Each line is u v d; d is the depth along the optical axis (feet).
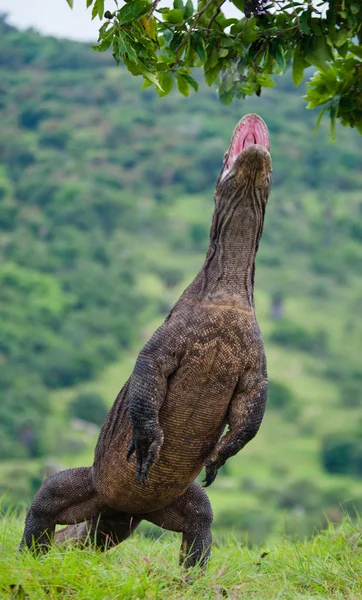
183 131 516.73
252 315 23.67
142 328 383.24
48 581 20.98
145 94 545.44
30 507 25.85
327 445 291.17
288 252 468.34
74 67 552.00
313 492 229.86
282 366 374.22
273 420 327.26
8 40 557.74
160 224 463.01
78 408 296.71
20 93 520.42
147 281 422.00
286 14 28.22
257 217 23.91
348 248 471.21
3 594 20.31
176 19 28.71
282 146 515.50
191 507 25.30
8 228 419.54
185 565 25.00
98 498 25.43
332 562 26.27
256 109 530.27
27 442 252.42
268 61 29.55
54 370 324.60
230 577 23.62
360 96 30.45
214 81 30.89
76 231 430.20
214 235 24.26
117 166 493.36
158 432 22.95
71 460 249.75
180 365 23.27
